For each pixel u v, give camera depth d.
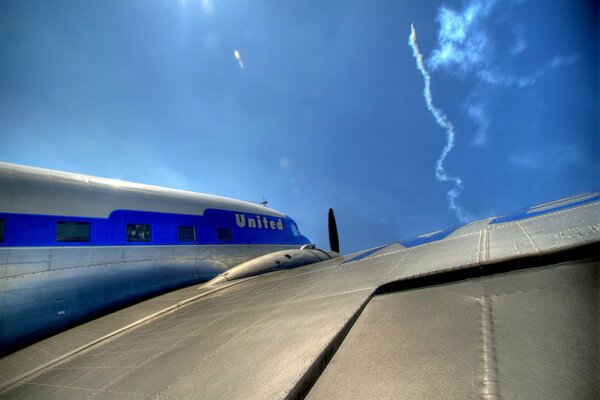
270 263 12.05
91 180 10.66
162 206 12.31
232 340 3.52
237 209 15.92
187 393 2.44
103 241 10.05
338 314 3.13
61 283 8.79
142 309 8.84
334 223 21.39
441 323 2.46
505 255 3.48
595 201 6.04
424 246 6.45
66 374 4.60
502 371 1.70
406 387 1.77
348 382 1.96
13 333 7.77
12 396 4.31
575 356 1.66
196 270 12.40
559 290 2.42
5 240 8.09
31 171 9.30
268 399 1.85
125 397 2.85
